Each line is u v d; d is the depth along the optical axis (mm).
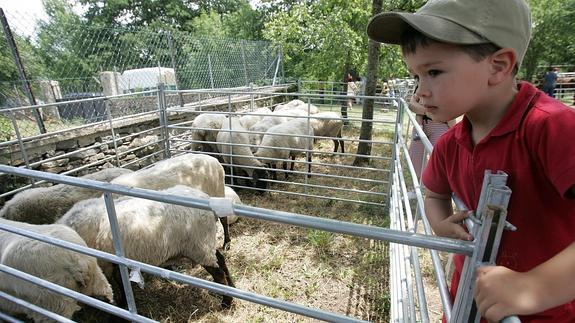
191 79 9773
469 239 890
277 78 15992
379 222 4719
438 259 1383
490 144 910
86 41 6387
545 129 775
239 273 3504
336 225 948
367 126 7148
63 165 5074
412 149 3760
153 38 8031
